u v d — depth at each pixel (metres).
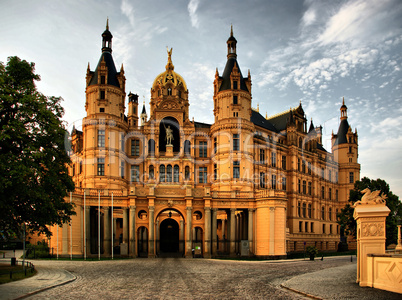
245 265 51.12
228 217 75.19
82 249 66.50
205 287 28.89
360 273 27.50
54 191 39.53
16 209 38.50
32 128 38.25
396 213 77.31
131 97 113.69
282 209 71.44
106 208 69.06
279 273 39.84
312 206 106.88
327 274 37.59
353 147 120.69
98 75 80.94
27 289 26.89
